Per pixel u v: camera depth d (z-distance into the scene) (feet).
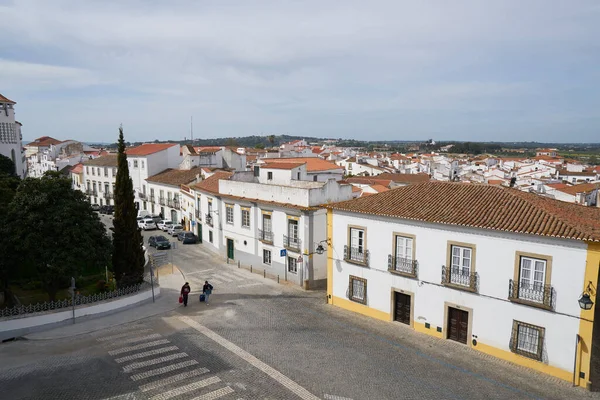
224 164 225.56
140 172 221.25
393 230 77.36
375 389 55.52
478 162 516.32
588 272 55.67
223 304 89.61
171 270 118.32
